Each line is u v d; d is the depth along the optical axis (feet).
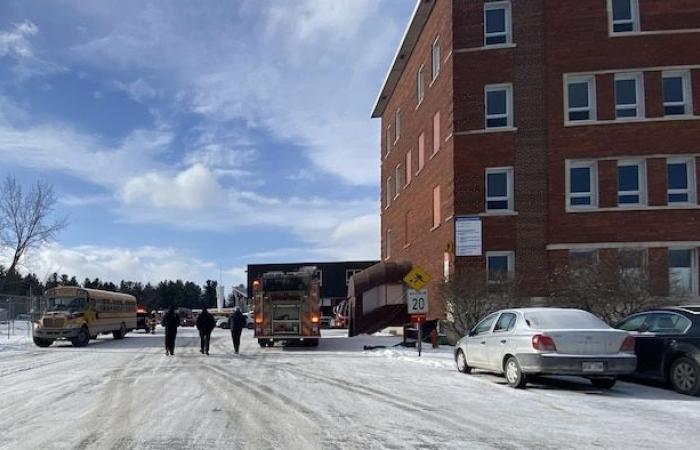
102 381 46.60
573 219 81.56
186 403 35.68
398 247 126.11
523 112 84.33
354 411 32.86
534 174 83.05
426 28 103.65
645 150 81.51
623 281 63.57
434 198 96.94
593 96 83.66
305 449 24.63
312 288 85.76
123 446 25.25
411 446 24.99
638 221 80.53
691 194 80.84
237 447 25.00
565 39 84.48
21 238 178.70
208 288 450.71
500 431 27.78
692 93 81.92
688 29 82.89
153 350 81.56
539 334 39.24
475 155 84.58
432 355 65.05
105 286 382.42
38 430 28.53
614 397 37.55
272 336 85.15
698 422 29.81
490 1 86.94
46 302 94.84
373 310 105.40
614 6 84.74
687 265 80.18
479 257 82.17
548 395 38.29
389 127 139.54
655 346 40.22
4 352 79.66
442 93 91.86
